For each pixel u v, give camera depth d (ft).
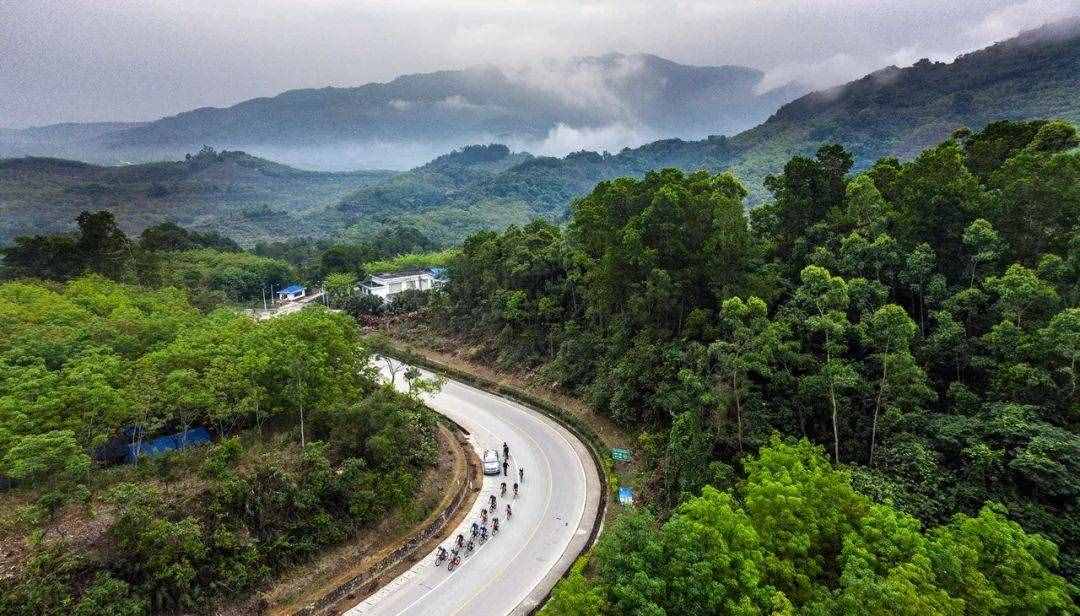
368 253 476.13
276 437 138.21
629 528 87.76
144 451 126.62
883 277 143.33
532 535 130.62
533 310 227.61
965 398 116.67
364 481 129.39
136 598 94.17
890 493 101.35
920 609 70.74
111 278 282.97
